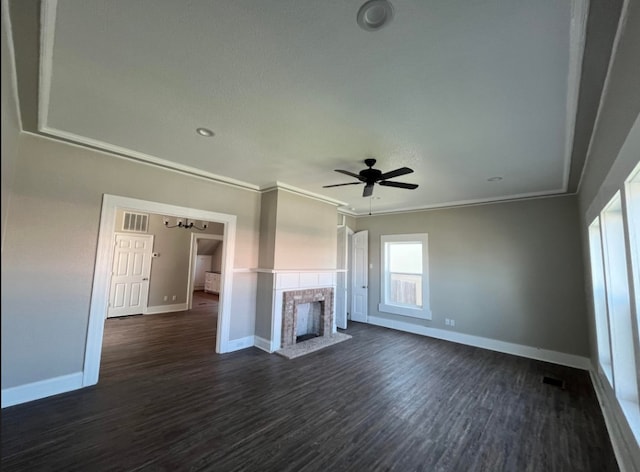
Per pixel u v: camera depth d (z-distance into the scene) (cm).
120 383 329
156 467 203
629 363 235
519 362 429
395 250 652
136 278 702
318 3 144
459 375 375
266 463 209
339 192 501
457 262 546
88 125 274
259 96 223
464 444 235
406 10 146
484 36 159
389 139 288
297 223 497
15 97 220
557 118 238
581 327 418
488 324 500
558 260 444
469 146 297
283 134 284
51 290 298
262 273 479
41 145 296
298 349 453
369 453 223
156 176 379
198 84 210
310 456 218
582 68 179
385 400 304
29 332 285
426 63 182
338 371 379
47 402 282
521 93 208
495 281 500
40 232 294
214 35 165
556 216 451
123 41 170
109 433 238
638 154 141
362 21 153
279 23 156
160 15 153
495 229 508
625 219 174
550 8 142
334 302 560
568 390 335
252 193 486
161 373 359
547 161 327
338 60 182
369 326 638
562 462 217
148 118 260
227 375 358
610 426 251
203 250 1240
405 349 479
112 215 341
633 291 172
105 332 541
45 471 196
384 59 180
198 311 760
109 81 207
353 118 250
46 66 189
